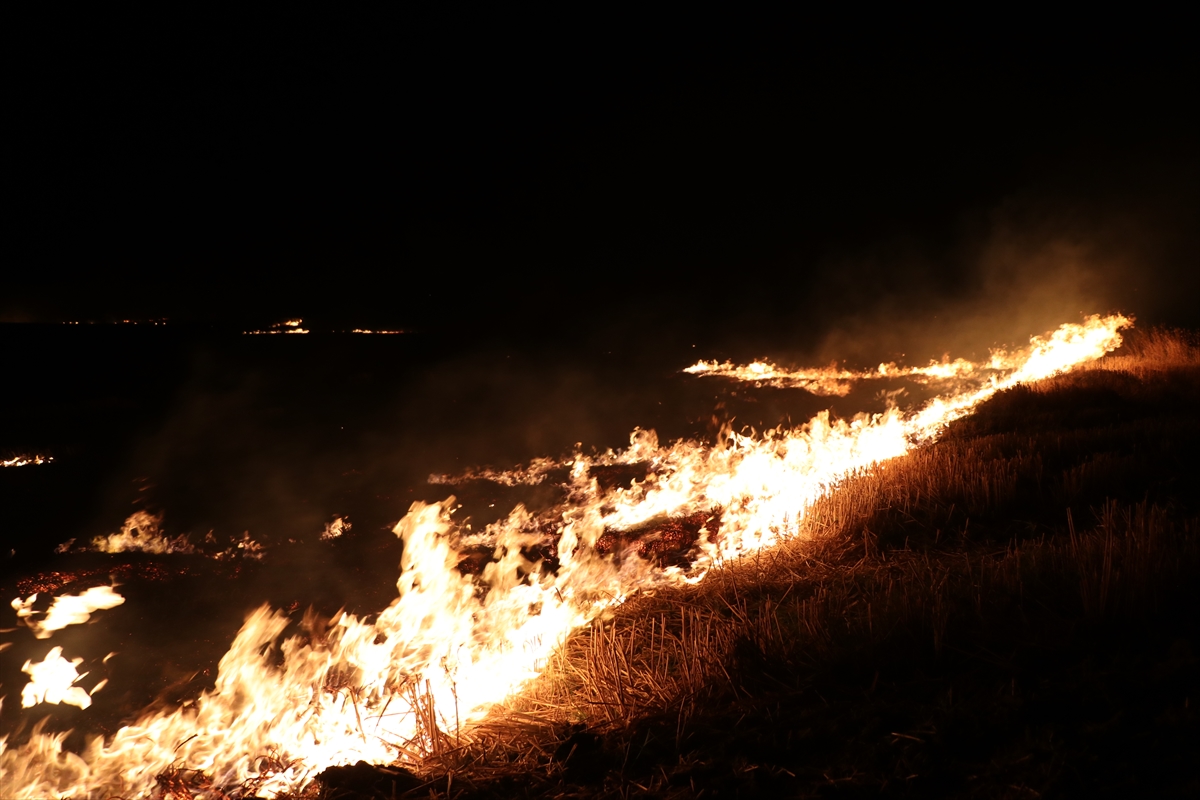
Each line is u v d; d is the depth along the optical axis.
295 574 9.49
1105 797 2.89
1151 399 12.26
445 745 4.23
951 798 3.04
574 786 3.55
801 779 3.30
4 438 19.55
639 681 4.47
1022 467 8.07
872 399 21.58
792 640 4.65
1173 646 3.87
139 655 7.30
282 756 5.06
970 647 4.23
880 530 6.95
